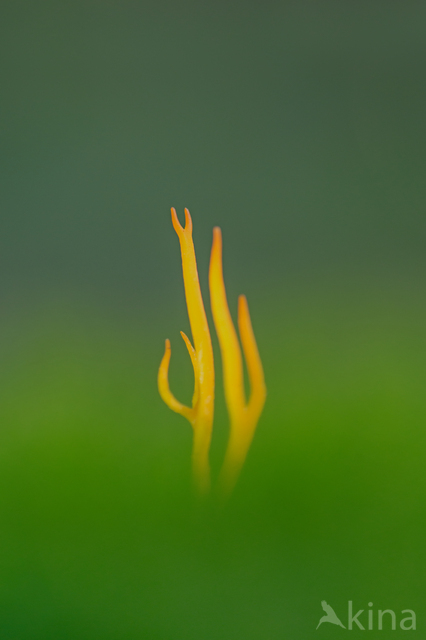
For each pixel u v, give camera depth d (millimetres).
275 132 701
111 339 416
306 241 651
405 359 355
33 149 683
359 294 484
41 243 644
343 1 695
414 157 683
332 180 689
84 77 700
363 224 658
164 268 618
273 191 684
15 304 547
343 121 700
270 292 518
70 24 695
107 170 689
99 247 661
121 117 701
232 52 710
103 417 326
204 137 704
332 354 367
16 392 352
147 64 707
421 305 440
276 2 701
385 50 694
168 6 702
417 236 634
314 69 706
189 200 685
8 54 686
